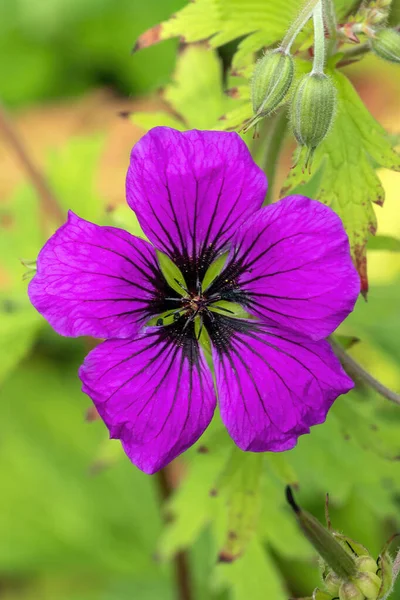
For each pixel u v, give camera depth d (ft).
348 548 0.42
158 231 0.42
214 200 0.42
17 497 0.80
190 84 0.56
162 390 0.42
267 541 0.61
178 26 0.47
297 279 0.41
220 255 0.43
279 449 0.41
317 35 0.40
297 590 0.70
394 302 0.62
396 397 0.45
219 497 0.55
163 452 0.41
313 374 0.41
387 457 0.52
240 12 0.47
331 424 0.54
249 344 0.42
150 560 0.79
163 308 0.43
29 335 0.61
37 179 0.67
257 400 0.42
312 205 0.40
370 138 0.45
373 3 0.44
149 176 0.41
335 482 0.55
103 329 0.41
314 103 0.40
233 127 0.45
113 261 0.41
